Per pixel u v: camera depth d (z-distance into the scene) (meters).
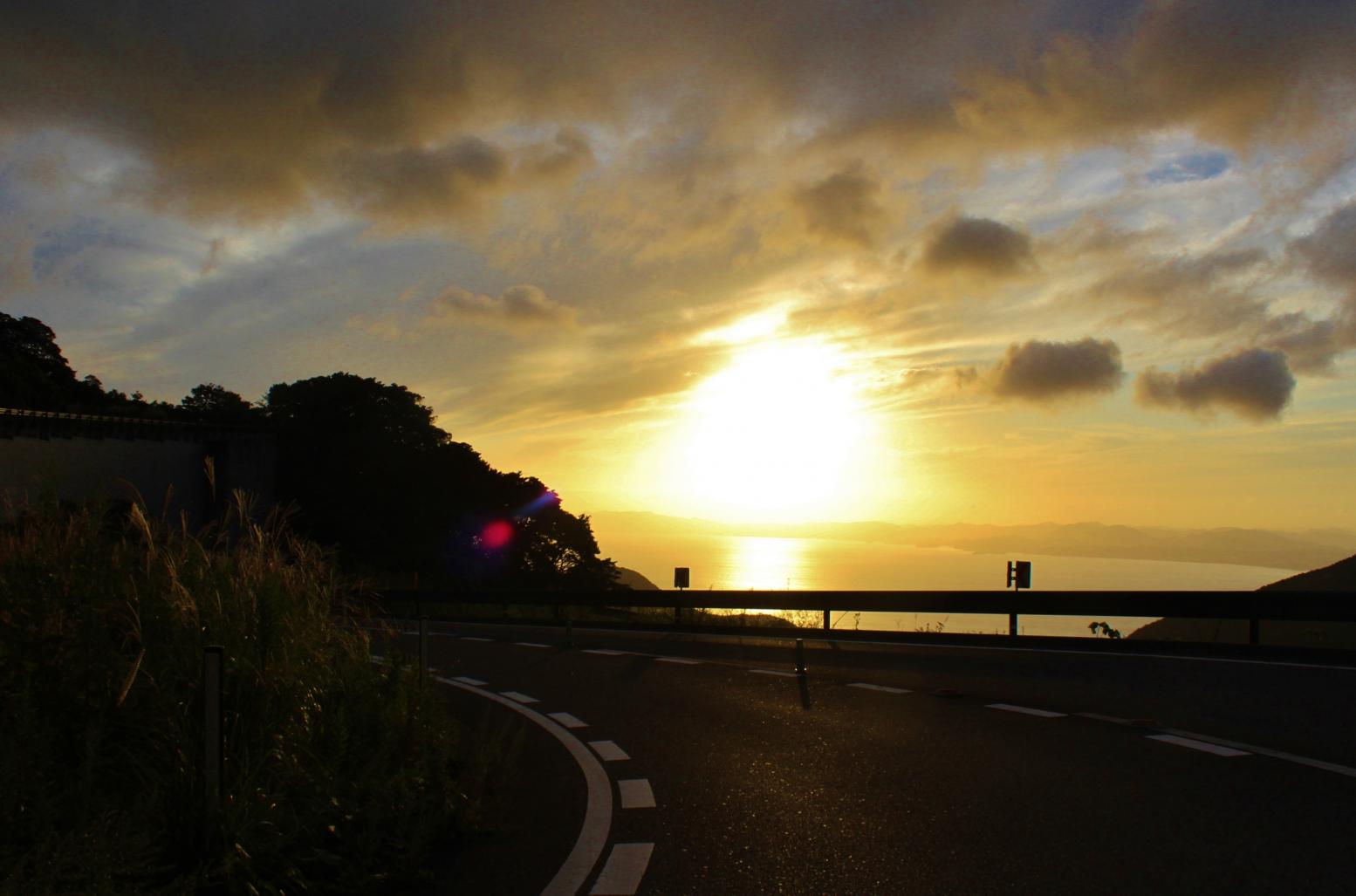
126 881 4.74
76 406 42.25
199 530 7.98
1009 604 19.53
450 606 34.38
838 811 6.87
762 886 5.34
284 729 6.46
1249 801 6.70
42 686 6.04
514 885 5.52
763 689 13.27
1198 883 5.11
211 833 5.36
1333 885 5.04
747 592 24.44
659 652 18.77
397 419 61.31
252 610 7.00
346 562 40.75
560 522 61.34
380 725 7.39
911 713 10.91
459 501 58.06
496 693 13.66
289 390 59.25
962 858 5.67
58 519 7.31
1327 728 9.16
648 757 9.09
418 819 6.29
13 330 63.31
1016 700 11.56
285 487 54.97
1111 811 6.55
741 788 7.71
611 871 5.71
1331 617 15.27
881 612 24.05
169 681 6.25
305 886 5.33
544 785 8.07
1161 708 10.54
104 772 5.82
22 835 4.81
